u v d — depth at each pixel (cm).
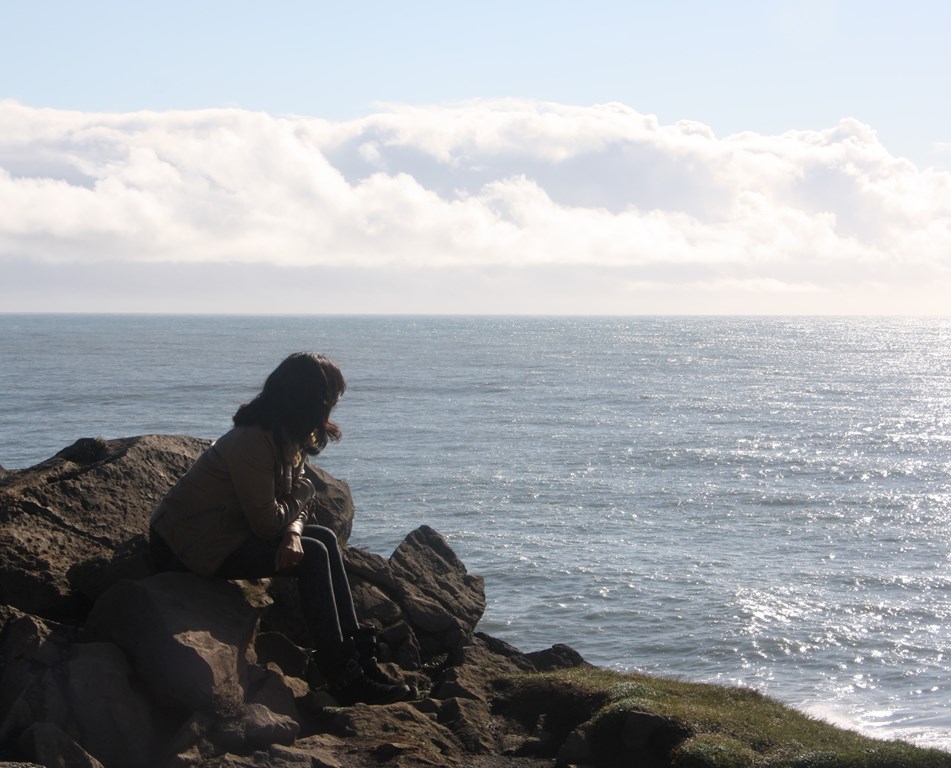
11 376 13000
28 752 466
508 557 3681
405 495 5022
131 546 619
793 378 14562
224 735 511
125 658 535
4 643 546
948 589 3297
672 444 7138
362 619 727
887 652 2678
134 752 502
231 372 14075
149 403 9625
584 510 4656
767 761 556
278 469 568
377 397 10906
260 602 624
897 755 570
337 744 552
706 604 3091
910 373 15988
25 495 674
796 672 2531
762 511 4650
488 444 7094
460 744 597
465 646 743
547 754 602
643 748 590
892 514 4597
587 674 734
